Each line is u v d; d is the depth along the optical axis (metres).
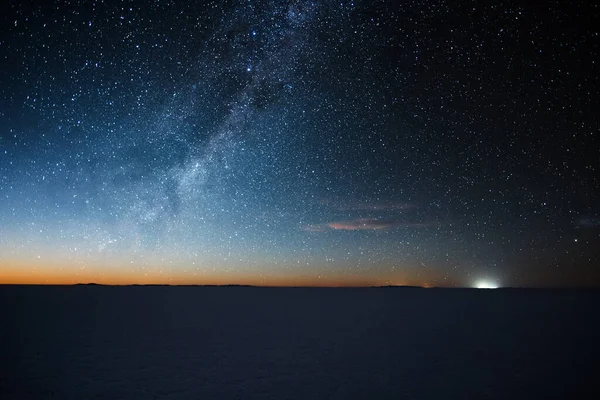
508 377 6.25
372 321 12.02
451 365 6.99
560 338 9.34
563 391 5.56
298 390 5.65
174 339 9.18
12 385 5.80
